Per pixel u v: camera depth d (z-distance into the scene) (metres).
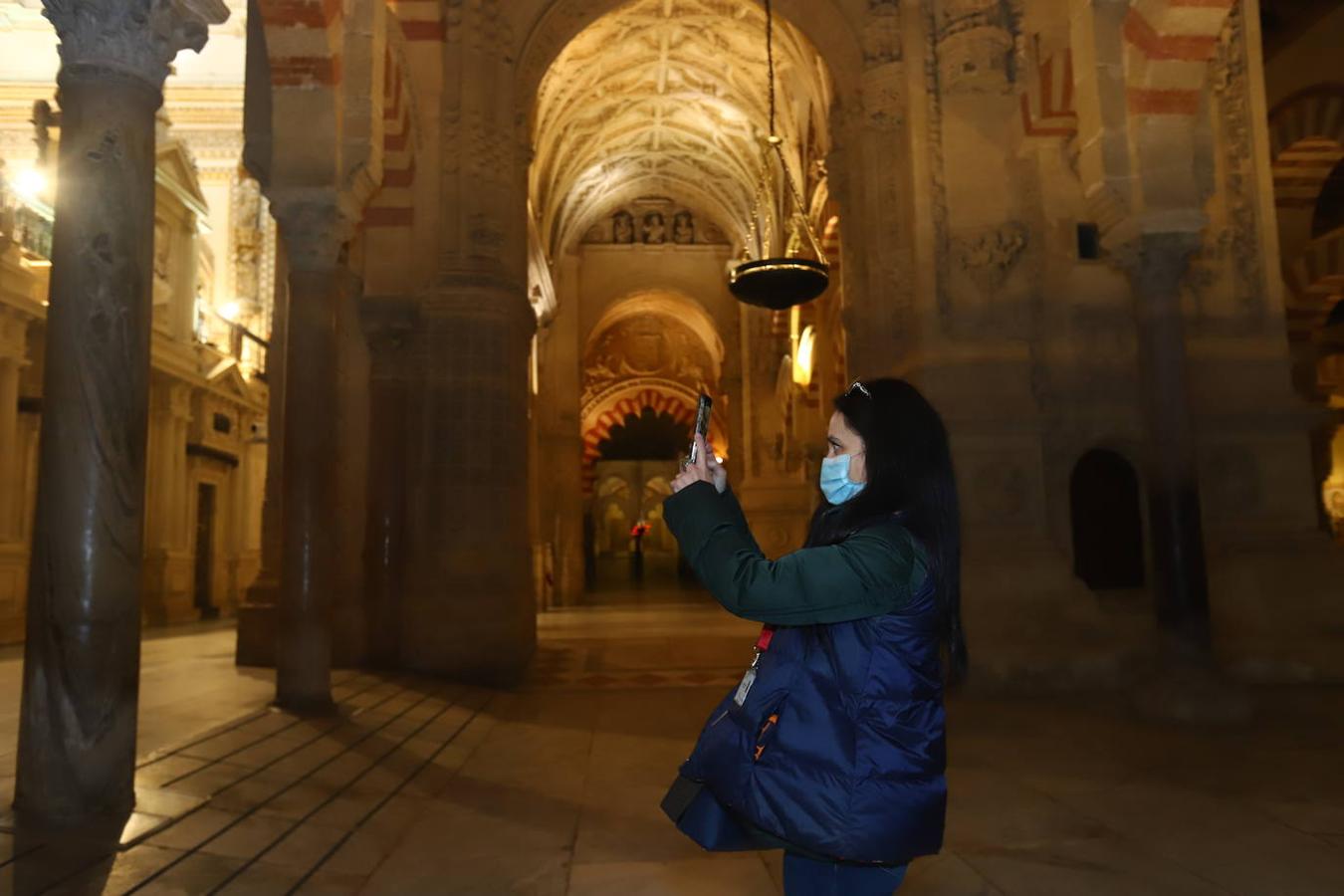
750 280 10.66
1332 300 15.23
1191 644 7.39
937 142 10.26
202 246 22.98
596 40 16.42
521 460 10.97
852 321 10.99
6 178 14.48
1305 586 9.47
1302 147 14.50
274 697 7.32
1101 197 7.81
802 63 15.55
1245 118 10.38
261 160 7.29
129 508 4.18
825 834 1.62
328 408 7.28
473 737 7.03
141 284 4.29
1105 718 7.40
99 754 4.01
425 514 10.19
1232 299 10.16
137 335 4.25
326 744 5.91
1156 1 7.39
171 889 3.42
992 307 10.02
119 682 4.10
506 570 10.30
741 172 21.91
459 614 9.97
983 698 8.58
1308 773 5.45
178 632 15.64
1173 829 4.38
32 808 3.96
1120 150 7.75
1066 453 9.87
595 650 12.38
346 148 7.34
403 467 10.35
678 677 10.23
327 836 4.25
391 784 5.32
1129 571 9.98
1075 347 10.02
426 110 10.80
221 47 22.03
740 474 24.53
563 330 24.75
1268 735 6.58
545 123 17.59
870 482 1.85
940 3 10.46
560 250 22.88
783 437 22.34
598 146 20.84
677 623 16.42
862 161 10.78
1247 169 10.33
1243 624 9.37
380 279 10.58
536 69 11.62
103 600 4.07
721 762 1.74
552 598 21.28
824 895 1.74
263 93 7.37
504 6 11.16
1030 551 9.41
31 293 14.60
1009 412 9.74
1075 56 8.09
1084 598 9.26
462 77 10.87
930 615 1.72
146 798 4.26
